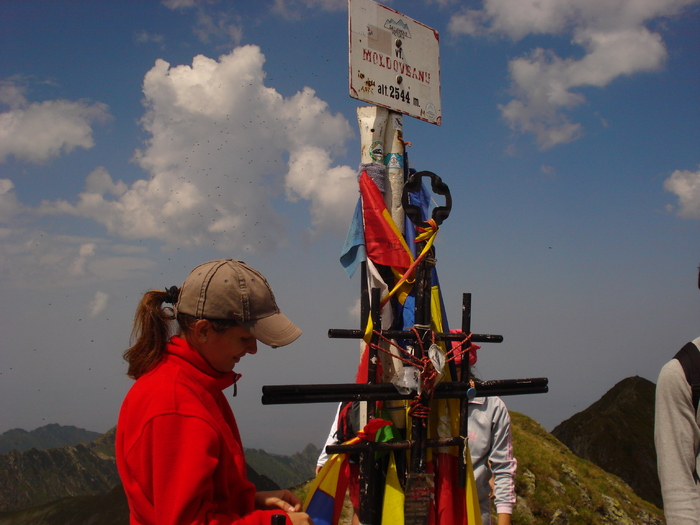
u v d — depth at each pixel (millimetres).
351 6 3355
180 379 2016
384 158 3453
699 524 2348
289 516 2121
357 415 3014
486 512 3928
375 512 2893
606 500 9406
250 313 2080
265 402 2342
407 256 3137
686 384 2461
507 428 3965
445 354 2961
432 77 3775
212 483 1947
